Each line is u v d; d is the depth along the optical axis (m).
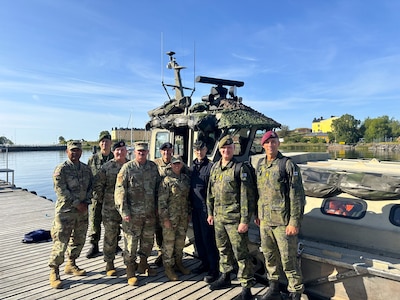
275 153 3.57
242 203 3.71
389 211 3.51
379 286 3.22
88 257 5.35
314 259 3.59
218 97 5.86
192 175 4.50
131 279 4.31
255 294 4.04
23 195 12.28
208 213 4.14
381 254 3.45
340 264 3.39
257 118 5.27
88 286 4.31
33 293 4.14
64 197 4.33
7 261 5.32
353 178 3.79
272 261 3.62
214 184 3.97
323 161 5.14
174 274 4.45
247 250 3.88
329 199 3.97
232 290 4.13
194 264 5.05
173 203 4.41
